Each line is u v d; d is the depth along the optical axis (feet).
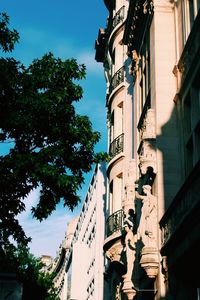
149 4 68.59
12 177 43.14
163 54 62.85
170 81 61.16
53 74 47.88
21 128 44.62
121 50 103.09
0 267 46.91
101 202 142.51
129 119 89.92
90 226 164.86
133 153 80.84
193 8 59.21
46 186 45.52
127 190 71.36
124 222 70.38
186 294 44.60
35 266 107.55
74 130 46.70
